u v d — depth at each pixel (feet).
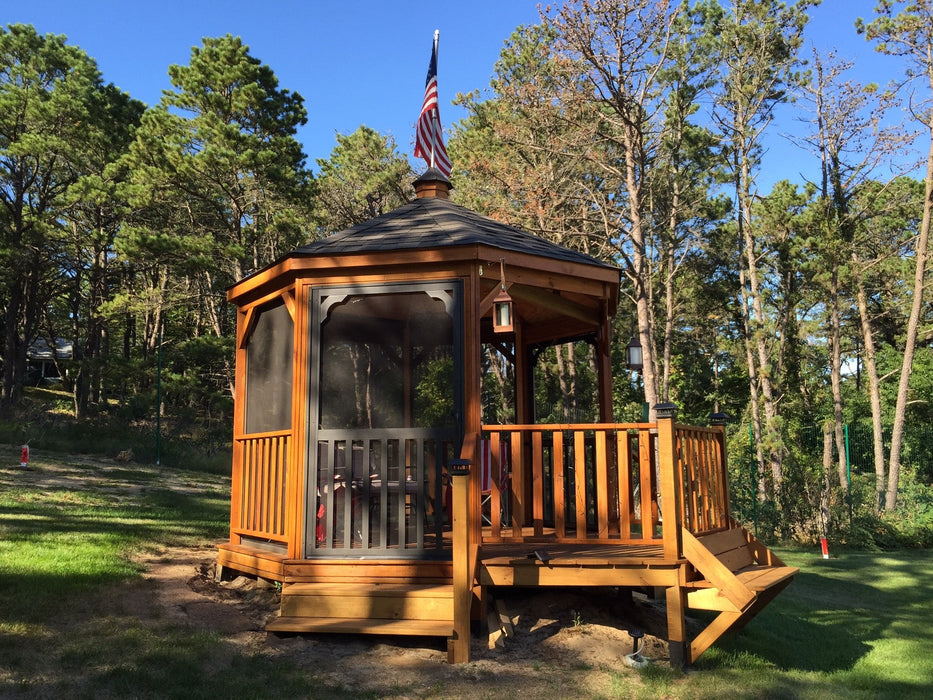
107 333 123.13
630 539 18.89
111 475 46.47
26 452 44.29
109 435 68.85
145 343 114.42
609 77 57.06
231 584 21.57
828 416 91.91
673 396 90.99
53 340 123.75
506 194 71.82
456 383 18.45
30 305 103.96
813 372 109.40
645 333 60.70
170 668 14.33
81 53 103.14
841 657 20.34
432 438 18.45
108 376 96.63
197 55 86.58
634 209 61.36
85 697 12.73
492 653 16.61
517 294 20.88
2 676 12.98
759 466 65.46
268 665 15.20
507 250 18.98
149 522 29.86
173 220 97.81
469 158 77.92
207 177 84.74
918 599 30.48
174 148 82.89
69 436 65.77
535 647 17.11
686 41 75.97
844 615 26.89
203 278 94.79
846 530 48.01
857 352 117.50
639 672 16.10
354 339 26.94
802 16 73.97
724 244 96.32
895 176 75.05
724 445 22.07
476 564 17.13
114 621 16.57
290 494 19.30
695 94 77.87
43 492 35.24
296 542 18.99
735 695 15.26
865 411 113.70
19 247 95.09
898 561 40.63
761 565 21.03
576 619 18.42
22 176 98.53
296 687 14.08
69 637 15.24
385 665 15.80
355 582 18.24
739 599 16.19
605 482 18.92
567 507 27.81
